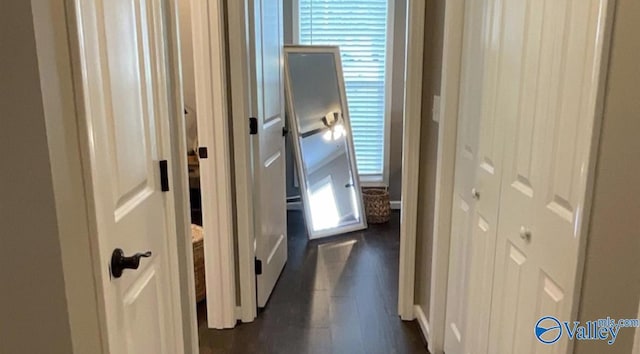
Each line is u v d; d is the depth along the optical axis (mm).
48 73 904
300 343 2566
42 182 907
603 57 1004
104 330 1136
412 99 2568
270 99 3025
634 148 991
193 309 1952
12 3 842
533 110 1480
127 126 1344
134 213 1382
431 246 2502
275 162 3160
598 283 1085
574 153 1243
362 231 4184
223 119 2504
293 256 3660
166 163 1635
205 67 2438
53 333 973
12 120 881
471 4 2027
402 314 2795
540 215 1434
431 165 2490
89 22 1118
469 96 2068
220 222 2605
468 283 2088
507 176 1681
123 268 1263
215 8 2377
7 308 958
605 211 1048
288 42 4414
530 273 1505
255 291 2820
